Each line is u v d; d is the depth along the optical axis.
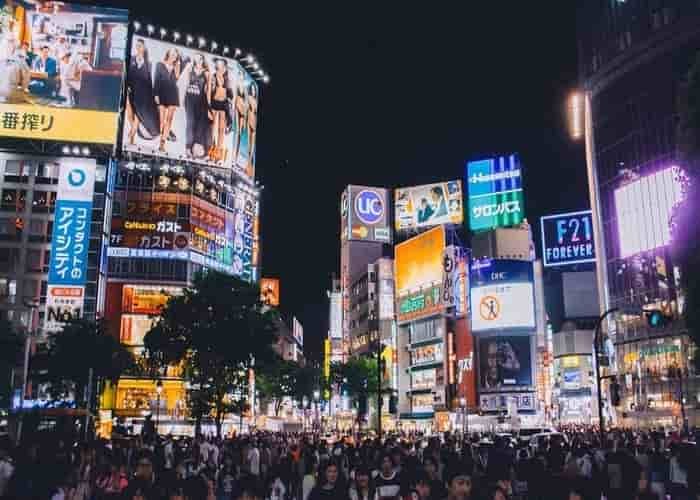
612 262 86.56
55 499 12.97
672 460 19.38
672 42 81.38
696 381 70.75
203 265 96.81
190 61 101.88
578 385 105.25
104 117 90.38
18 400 58.47
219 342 49.19
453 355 102.69
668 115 80.62
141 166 96.12
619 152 87.25
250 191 108.69
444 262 106.38
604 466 17.22
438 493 10.74
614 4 90.44
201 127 100.50
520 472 14.51
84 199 88.38
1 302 86.38
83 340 63.50
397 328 118.81
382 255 150.50
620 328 83.44
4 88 88.38
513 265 96.44
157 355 51.97
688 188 25.56
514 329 94.56
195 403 51.22
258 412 123.88
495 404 93.44
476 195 110.12
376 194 154.00
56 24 91.56
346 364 110.81
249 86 109.19
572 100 95.75
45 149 90.12
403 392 115.00
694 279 24.92
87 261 87.25
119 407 85.25
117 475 14.88
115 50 92.62
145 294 91.62
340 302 169.50
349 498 11.35
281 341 164.50
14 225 88.94
